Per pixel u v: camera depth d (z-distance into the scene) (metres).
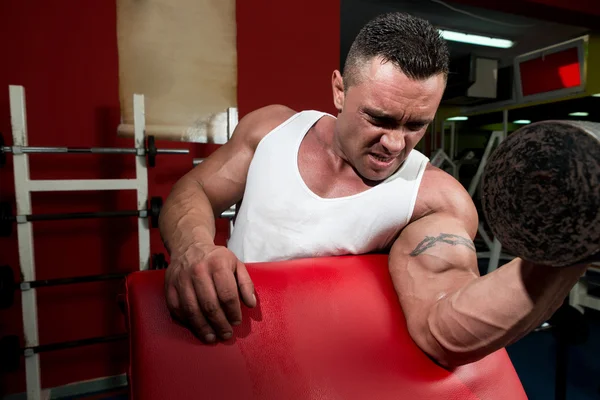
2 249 1.81
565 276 0.43
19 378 1.90
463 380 0.62
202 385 0.54
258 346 0.59
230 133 1.96
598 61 4.50
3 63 1.74
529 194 0.36
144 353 0.56
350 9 4.00
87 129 1.91
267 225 0.91
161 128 2.06
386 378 0.59
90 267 1.97
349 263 0.77
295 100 2.34
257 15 2.22
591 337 2.73
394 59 0.68
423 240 0.75
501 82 5.29
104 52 1.91
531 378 2.19
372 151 0.78
